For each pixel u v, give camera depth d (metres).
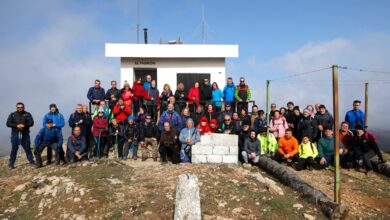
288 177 10.14
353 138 12.31
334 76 8.48
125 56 16.67
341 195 9.78
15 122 12.39
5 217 8.98
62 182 10.06
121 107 12.91
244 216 8.02
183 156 12.27
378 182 11.11
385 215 8.76
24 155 15.02
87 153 12.73
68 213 8.55
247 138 12.39
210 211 8.07
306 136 12.16
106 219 8.03
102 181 9.91
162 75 17.11
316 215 8.27
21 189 10.12
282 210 8.35
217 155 12.21
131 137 12.63
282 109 13.88
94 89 14.25
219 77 17.11
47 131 12.30
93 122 12.98
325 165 12.09
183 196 6.88
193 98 14.78
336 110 8.52
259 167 12.12
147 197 8.74
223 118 13.45
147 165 11.83
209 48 16.75
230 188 9.32
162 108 14.56
